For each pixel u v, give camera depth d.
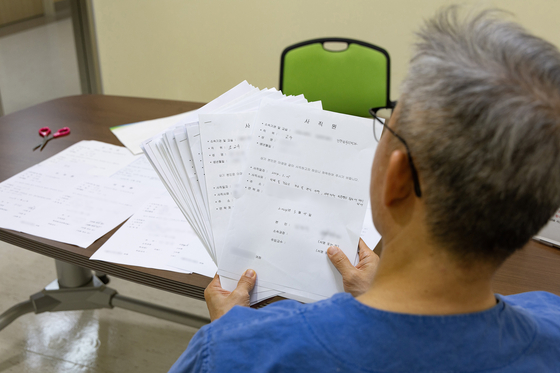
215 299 0.65
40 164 1.10
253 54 2.90
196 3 2.85
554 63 0.35
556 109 0.33
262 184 0.72
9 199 0.95
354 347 0.38
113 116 1.42
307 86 1.87
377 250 0.79
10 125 1.34
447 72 0.35
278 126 0.74
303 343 0.39
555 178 0.34
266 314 0.45
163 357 1.52
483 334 0.38
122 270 0.77
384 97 1.86
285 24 2.74
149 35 3.07
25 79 2.87
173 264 0.78
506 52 0.35
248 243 0.70
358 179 0.72
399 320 0.38
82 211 0.92
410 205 0.38
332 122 0.75
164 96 3.27
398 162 0.37
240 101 0.86
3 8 2.63
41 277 1.82
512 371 0.39
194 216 0.75
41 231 0.85
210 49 2.98
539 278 0.76
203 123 0.77
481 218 0.34
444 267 0.37
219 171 0.74
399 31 2.54
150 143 0.80
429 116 0.35
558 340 0.43
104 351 1.53
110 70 3.30
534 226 0.36
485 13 0.39
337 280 0.68
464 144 0.33
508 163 0.32
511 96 0.32
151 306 1.45
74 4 3.03
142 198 0.97
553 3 2.24
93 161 1.13
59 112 1.44
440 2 2.39
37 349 1.52
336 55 1.84
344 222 0.71
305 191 0.72
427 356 0.37
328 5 2.60
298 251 0.69
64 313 1.68
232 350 0.41
